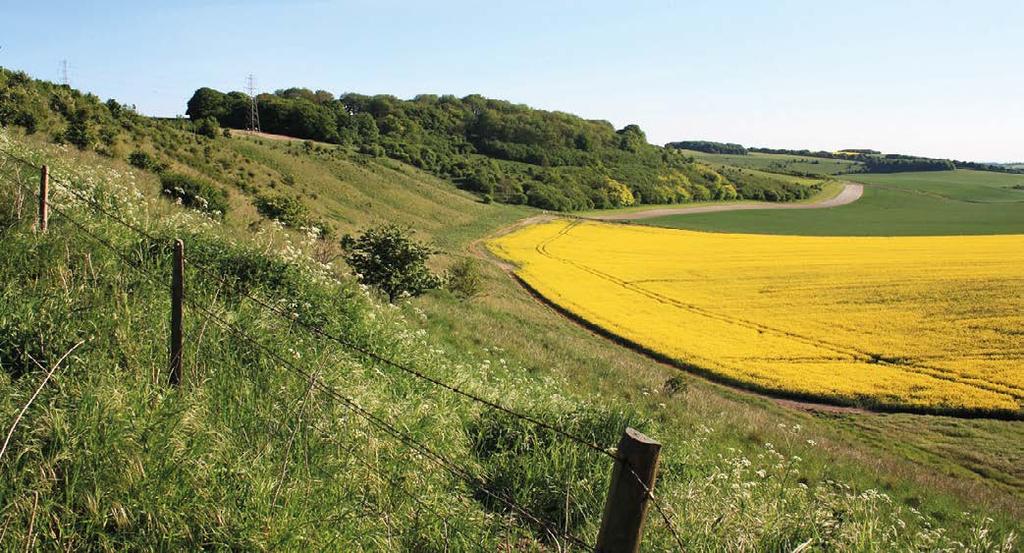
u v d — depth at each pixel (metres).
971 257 47.66
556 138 151.25
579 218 98.19
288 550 3.94
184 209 14.52
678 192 127.12
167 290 7.32
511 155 144.62
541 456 6.50
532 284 44.00
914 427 20.19
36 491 3.74
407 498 4.85
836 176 188.12
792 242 68.62
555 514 5.77
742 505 5.83
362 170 92.81
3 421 4.25
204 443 4.65
